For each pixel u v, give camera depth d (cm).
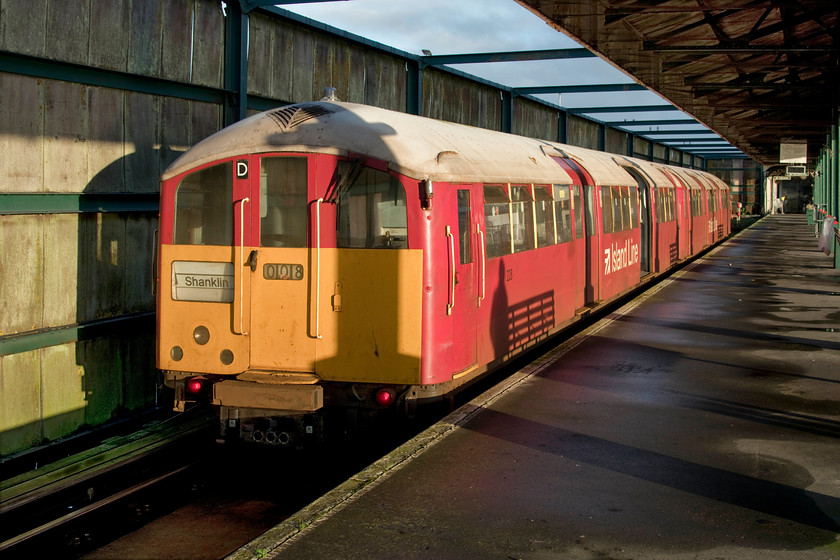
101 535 702
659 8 1243
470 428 729
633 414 777
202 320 765
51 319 1003
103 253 1073
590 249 1335
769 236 3994
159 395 1184
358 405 739
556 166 1188
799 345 1124
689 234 2512
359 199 730
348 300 730
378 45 1698
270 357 746
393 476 605
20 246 955
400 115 815
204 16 1215
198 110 1222
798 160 3481
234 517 723
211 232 762
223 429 748
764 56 1859
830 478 600
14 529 723
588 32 1403
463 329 798
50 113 978
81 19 1004
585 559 467
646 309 1473
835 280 1959
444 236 744
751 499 559
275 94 1402
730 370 969
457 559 467
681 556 470
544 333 1093
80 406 1048
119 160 1084
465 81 2217
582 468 624
